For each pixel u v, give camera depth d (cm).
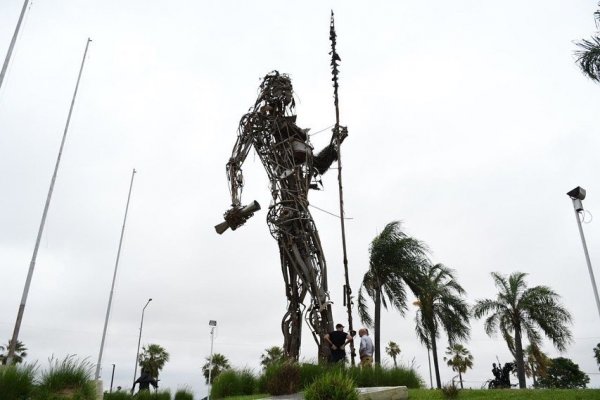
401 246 2400
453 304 2839
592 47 1188
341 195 1484
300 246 1273
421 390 947
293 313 1234
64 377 926
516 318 2745
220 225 1312
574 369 4244
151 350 5072
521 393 820
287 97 1398
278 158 1346
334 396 711
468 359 6219
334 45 1648
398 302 2402
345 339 1112
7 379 840
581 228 1095
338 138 1502
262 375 1090
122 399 1428
